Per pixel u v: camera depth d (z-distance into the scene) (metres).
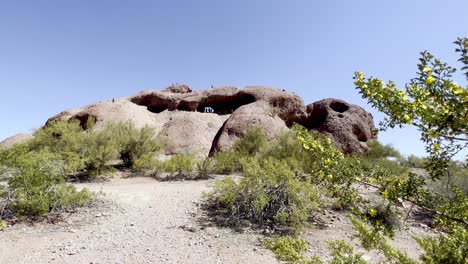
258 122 18.55
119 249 4.80
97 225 5.89
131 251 4.73
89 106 24.05
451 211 2.03
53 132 13.48
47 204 6.12
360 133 18.70
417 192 2.08
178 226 5.89
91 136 11.90
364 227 2.28
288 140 11.93
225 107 25.47
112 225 5.90
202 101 25.58
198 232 5.62
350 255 2.40
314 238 5.55
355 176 2.31
